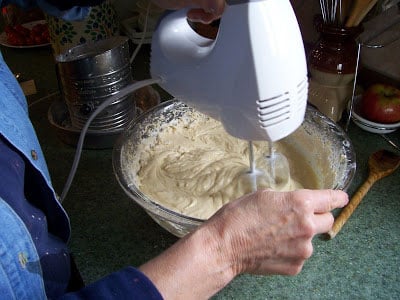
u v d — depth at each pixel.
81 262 0.65
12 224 0.39
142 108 0.99
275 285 0.60
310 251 0.42
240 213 0.42
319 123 0.75
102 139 0.88
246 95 0.44
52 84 1.16
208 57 0.46
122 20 1.37
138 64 1.20
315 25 0.89
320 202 0.44
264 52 0.41
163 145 0.83
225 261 0.40
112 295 0.34
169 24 0.51
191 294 0.38
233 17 0.41
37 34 1.37
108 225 0.71
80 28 1.05
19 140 0.46
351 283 0.59
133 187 0.63
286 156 0.81
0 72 0.54
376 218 0.69
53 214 0.51
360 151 0.84
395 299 0.57
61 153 0.90
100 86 0.83
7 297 0.35
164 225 0.64
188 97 0.52
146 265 0.39
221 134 0.85
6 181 0.42
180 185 0.74
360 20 0.82
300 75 0.44
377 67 0.96
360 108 0.91
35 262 0.41
